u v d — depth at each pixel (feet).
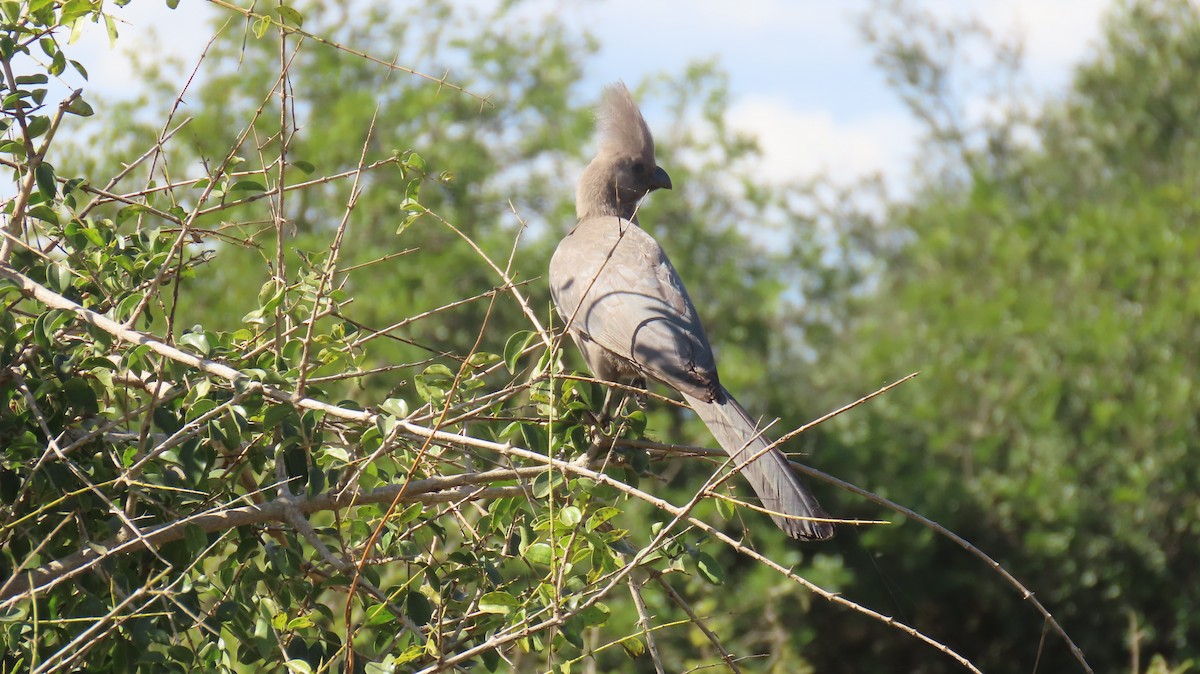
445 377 17.93
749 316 67.72
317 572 18.17
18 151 18.38
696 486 52.85
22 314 19.13
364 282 51.44
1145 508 64.34
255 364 18.52
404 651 16.66
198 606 16.55
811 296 77.92
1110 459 66.23
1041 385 67.31
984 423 69.26
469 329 54.90
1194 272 67.46
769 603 41.19
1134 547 64.75
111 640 16.03
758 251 72.90
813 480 63.62
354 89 59.47
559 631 15.70
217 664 16.05
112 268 18.21
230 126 52.54
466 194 60.08
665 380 23.72
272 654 16.75
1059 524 64.80
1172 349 66.03
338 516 17.94
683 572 17.07
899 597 63.05
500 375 26.48
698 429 54.39
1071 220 74.54
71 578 16.34
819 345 78.79
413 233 55.52
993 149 101.81
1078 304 70.08
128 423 18.44
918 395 71.72
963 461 69.31
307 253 21.31
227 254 46.09
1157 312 65.62
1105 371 67.26
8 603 14.62
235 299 44.88
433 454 18.70
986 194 81.41
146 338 16.58
